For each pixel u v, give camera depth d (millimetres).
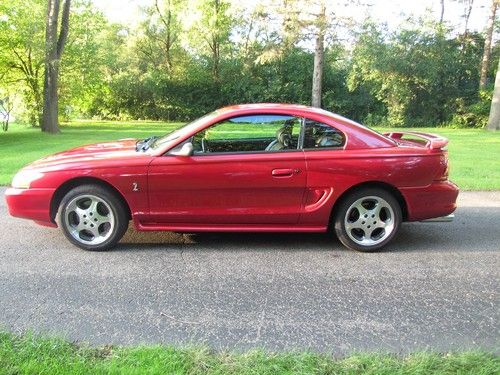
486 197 8094
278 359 3014
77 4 28797
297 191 5129
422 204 5250
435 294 4203
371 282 4457
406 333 3506
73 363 2906
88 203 5199
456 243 5664
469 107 34438
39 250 5242
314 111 5273
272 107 5230
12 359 2938
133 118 43250
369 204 5289
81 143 17828
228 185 5066
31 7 25672
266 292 4211
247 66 41125
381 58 34500
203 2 40375
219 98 42375
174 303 3971
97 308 3857
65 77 28000
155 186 5051
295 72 40281
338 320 3701
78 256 5066
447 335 3480
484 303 4035
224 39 41906
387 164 5109
